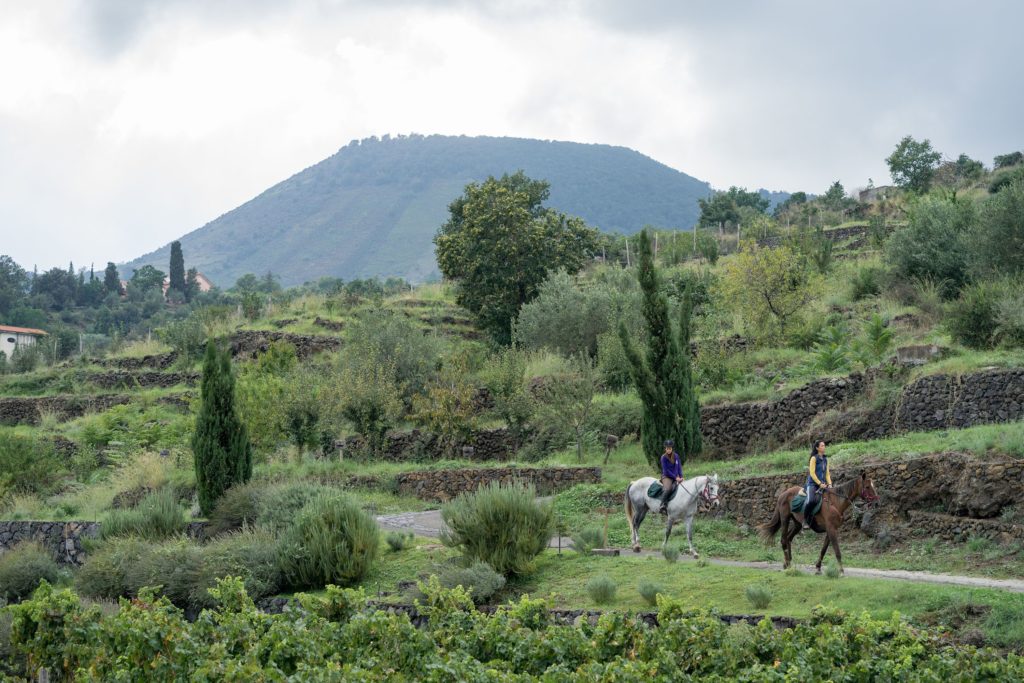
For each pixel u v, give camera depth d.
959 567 18.75
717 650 13.45
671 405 28.14
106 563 24.44
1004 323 28.22
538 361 41.28
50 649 17.11
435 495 32.19
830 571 17.70
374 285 84.62
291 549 23.19
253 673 13.29
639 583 18.52
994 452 21.00
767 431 29.86
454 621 15.73
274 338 52.78
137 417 45.84
